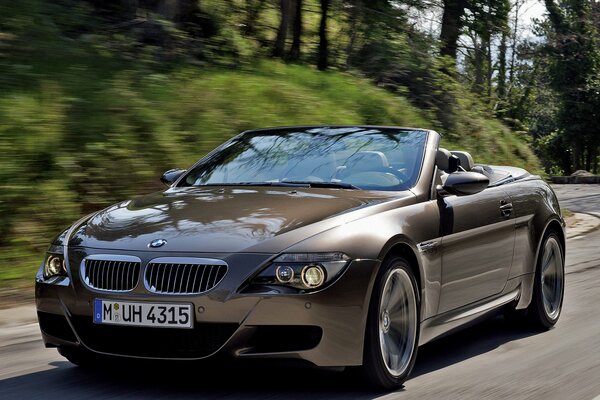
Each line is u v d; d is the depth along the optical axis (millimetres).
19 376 4656
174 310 3955
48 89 10797
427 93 20844
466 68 25859
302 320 3938
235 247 4023
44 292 4328
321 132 5602
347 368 4207
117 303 4043
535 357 5312
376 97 18016
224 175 5293
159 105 11734
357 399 4180
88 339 4195
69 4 14875
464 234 5098
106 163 9875
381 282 4238
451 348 5605
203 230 4191
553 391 4473
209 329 3955
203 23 18016
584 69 46250
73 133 10016
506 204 5723
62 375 4633
